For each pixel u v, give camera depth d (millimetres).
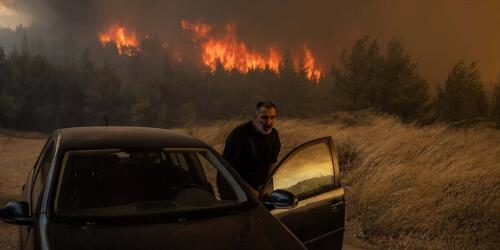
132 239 2795
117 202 3252
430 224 6137
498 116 20859
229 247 2814
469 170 7504
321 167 4176
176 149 3740
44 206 3059
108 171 3447
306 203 3918
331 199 4160
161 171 3631
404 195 6805
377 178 7410
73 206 3115
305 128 13445
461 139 9836
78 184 3293
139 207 3195
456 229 6016
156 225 2979
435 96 24344
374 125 12719
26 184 4625
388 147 9180
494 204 6332
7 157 14430
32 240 2824
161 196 3443
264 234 3039
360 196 7297
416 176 7379
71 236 2779
